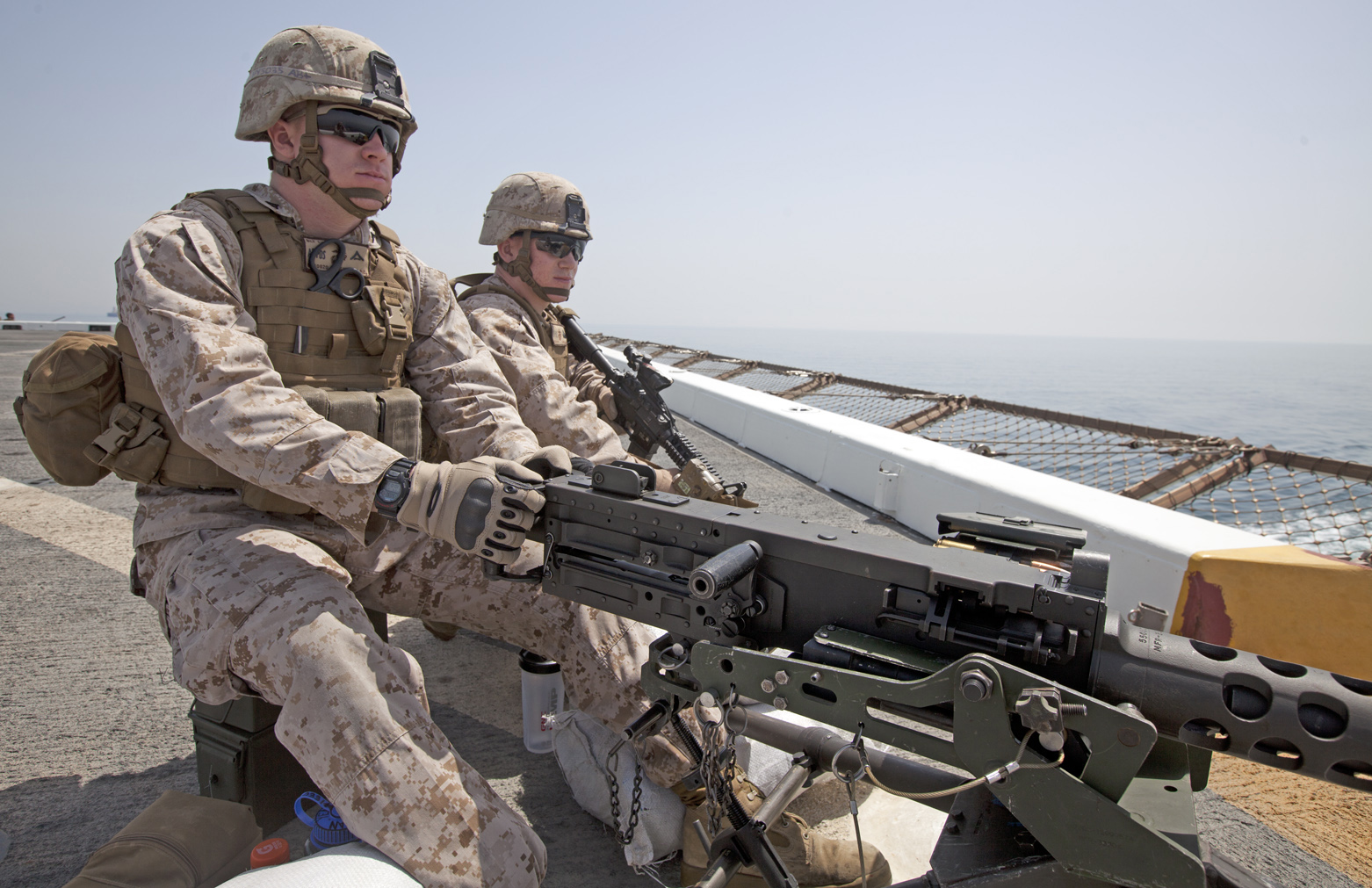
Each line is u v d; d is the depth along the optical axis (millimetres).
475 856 1542
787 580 1498
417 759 1576
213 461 1940
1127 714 1130
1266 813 2221
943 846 1395
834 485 6273
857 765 1458
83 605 3387
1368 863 1986
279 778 1943
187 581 1825
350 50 2041
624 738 1603
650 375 4098
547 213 3637
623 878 1863
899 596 1373
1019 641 1251
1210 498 3781
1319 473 3871
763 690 1394
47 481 5621
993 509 4203
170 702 2600
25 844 1873
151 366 1798
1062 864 1212
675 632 1608
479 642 3266
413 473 1737
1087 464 4797
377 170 2104
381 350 2238
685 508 1621
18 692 2643
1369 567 2562
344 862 1418
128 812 2014
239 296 1965
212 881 1580
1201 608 2869
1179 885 1125
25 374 1948
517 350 3373
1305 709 1150
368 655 1668
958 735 1239
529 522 1714
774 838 1731
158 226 1896
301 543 1947
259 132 2078
